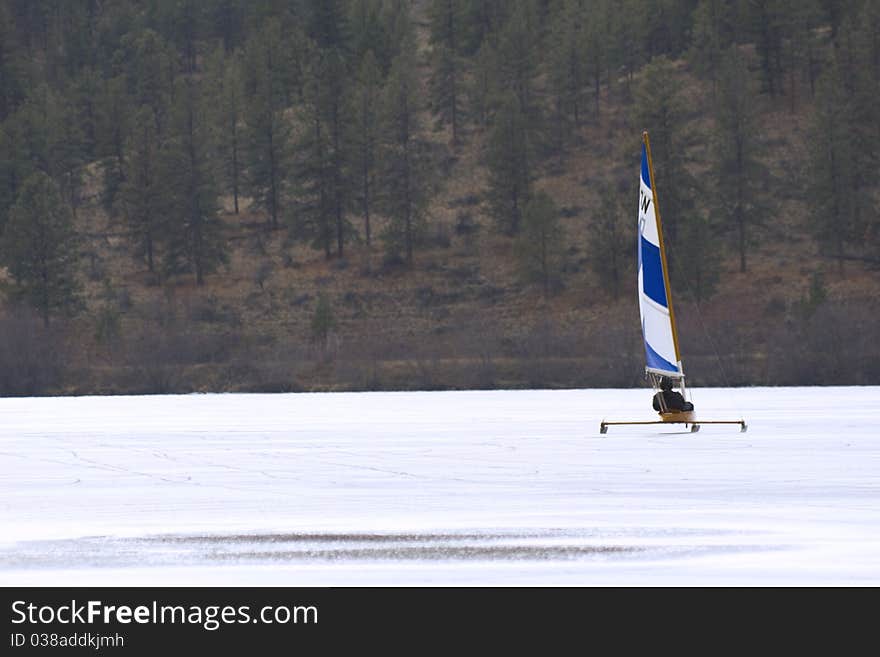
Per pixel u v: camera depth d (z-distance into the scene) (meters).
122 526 71.94
